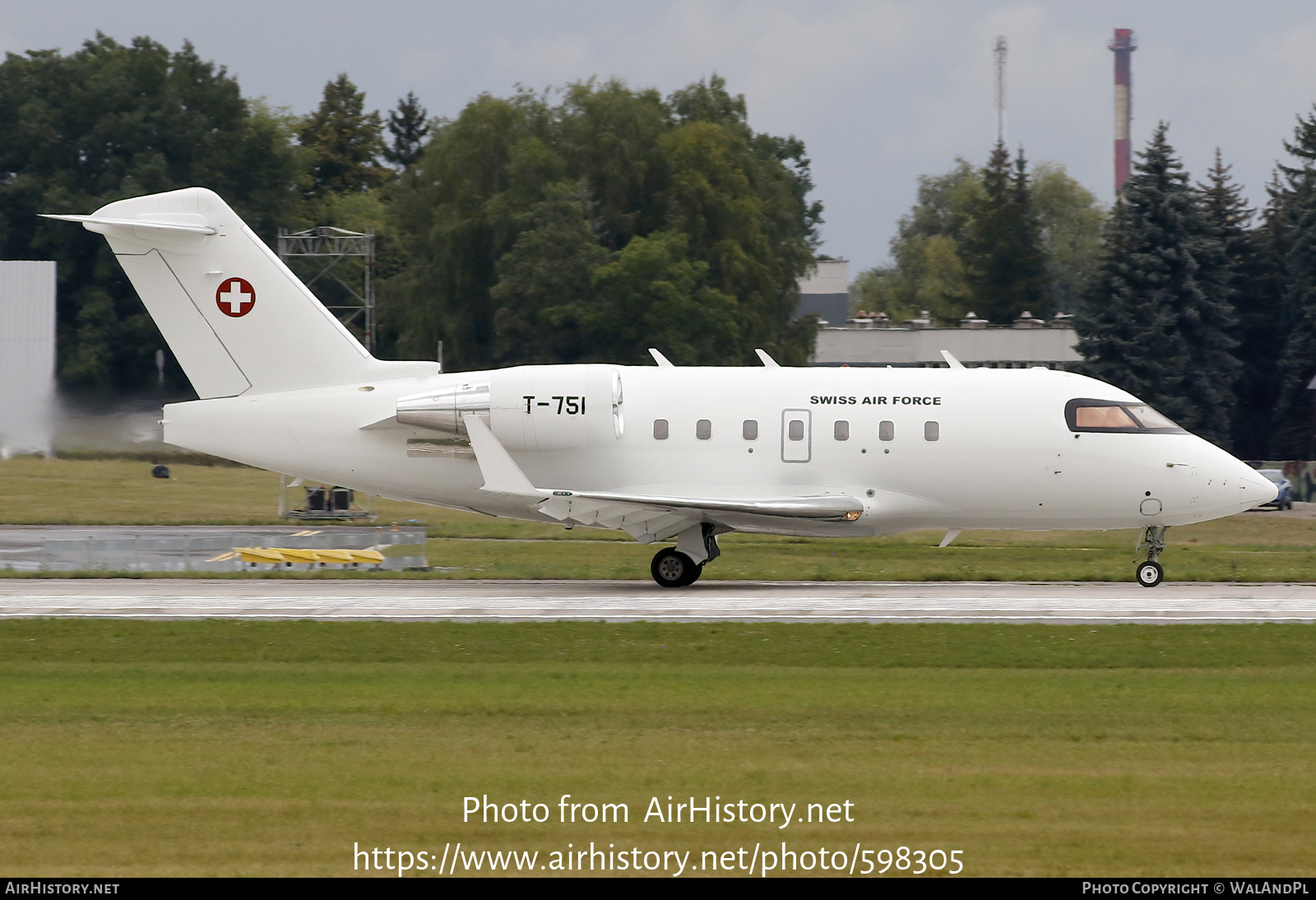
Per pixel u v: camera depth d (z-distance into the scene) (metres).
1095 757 55.25
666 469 106.00
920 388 106.44
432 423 105.38
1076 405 105.75
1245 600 99.25
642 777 51.91
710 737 58.28
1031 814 47.66
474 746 56.50
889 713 62.94
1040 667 75.50
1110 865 42.94
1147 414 106.56
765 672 73.19
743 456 105.62
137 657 77.62
